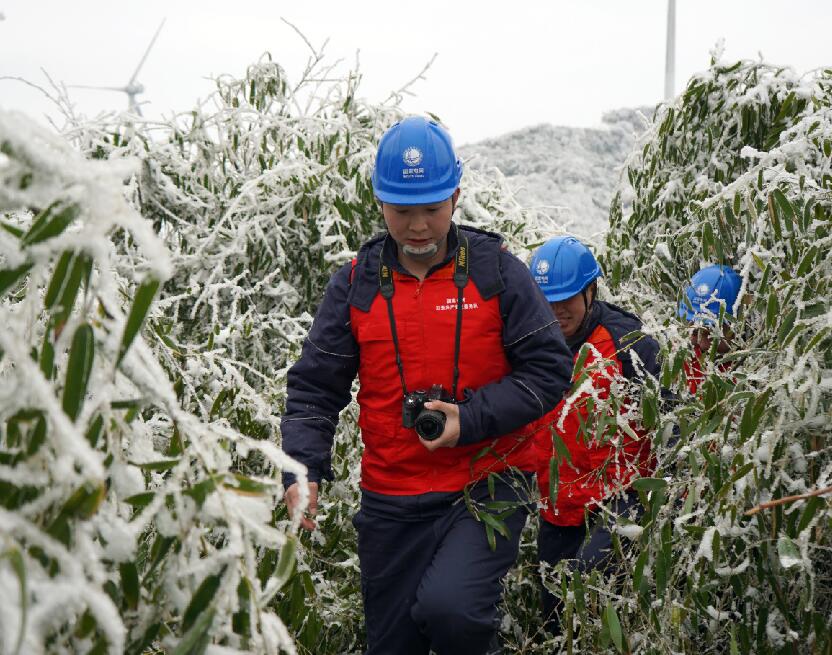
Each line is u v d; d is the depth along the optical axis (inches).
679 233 136.6
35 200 43.8
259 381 132.5
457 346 94.5
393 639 101.3
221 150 155.6
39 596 41.0
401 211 92.5
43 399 41.3
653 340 114.9
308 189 146.3
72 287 45.5
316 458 97.3
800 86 153.0
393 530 98.1
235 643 53.3
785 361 86.3
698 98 158.6
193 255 139.8
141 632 52.6
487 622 92.0
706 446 91.4
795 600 88.0
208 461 52.5
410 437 96.3
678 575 91.2
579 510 119.0
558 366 94.6
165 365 105.0
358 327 97.0
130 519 60.0
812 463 86.4
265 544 56.7
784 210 100.0
